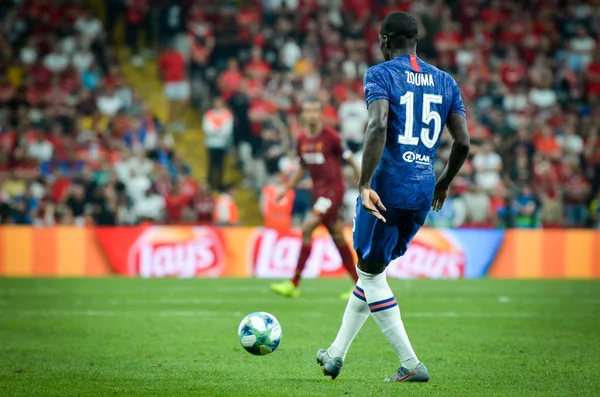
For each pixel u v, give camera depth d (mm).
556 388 19297
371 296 19625
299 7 87062
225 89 78500
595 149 77188
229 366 22578
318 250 58938
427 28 87062
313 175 40906
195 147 82500
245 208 75438
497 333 29859
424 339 28281
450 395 18250
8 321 32812
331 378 20562
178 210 66562
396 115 18891
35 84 80000
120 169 70625
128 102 78875
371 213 18359
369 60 86438
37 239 58438
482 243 60719
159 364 22891
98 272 58562
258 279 55938
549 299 43344
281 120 76688
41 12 86188
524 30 90062
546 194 71125
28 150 72562
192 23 85438
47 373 21391
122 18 92938
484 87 82375
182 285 50469
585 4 92938
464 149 19422
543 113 81750
